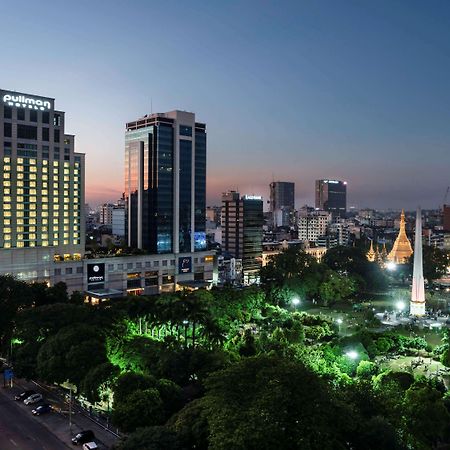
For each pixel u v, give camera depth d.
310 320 188.25
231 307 183.88
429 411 95.25
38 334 134.38
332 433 76.62
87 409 114.25
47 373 116.88
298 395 77.88
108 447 97.50
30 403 117.12
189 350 128.75
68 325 133.50
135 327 160.38
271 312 196.12
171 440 78.75
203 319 147.75
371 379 123.69
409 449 88.06
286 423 74.88
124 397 101.00
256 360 87.81
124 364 122.19
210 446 73.75
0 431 104.38
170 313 147.38
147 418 95.25
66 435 102.81
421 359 151.88
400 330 193.12
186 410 85.81
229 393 81.62
